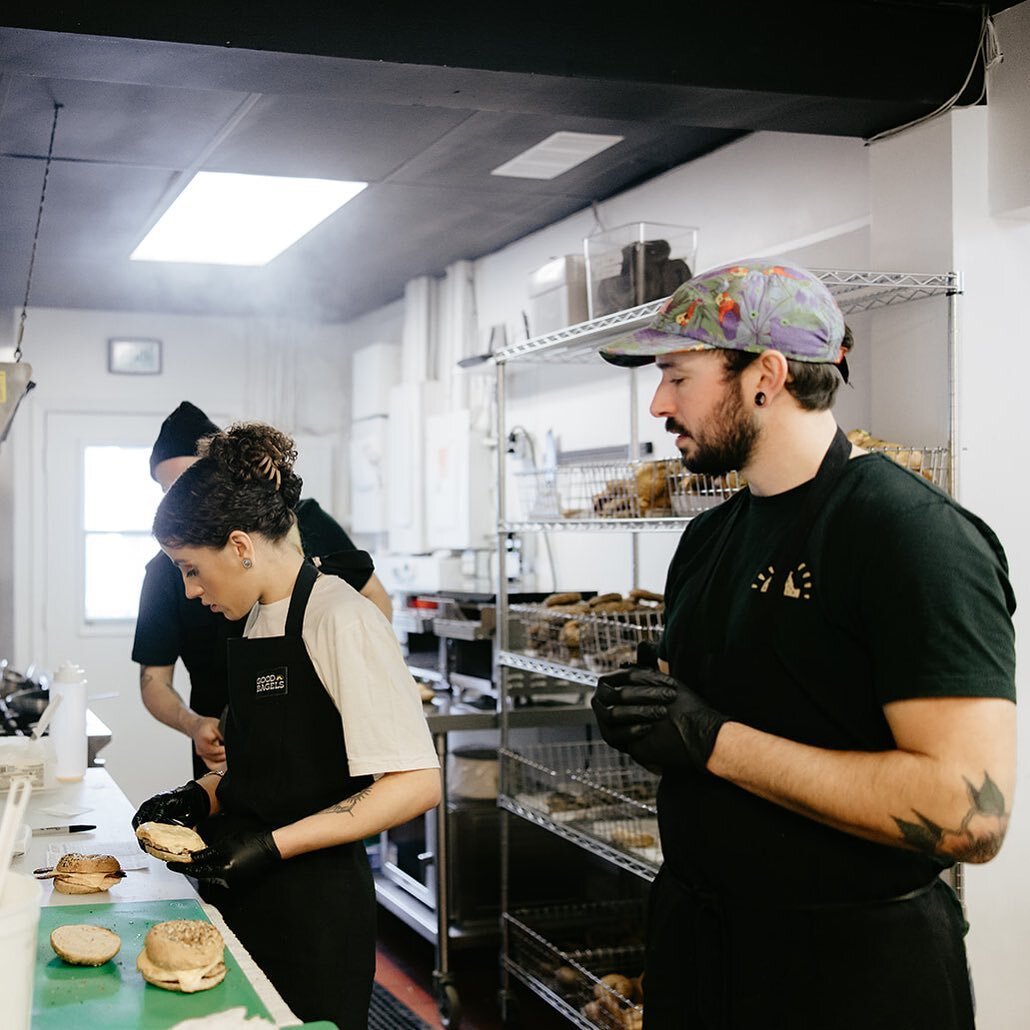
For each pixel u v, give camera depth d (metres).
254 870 1.68
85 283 5.48
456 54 2.33
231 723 1.92
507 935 3.64
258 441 1.81
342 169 3.80
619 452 4.05
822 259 3.17
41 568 6.00
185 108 3.21
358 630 1.78
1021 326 2.66
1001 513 2.62
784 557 1.55
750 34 2.49
